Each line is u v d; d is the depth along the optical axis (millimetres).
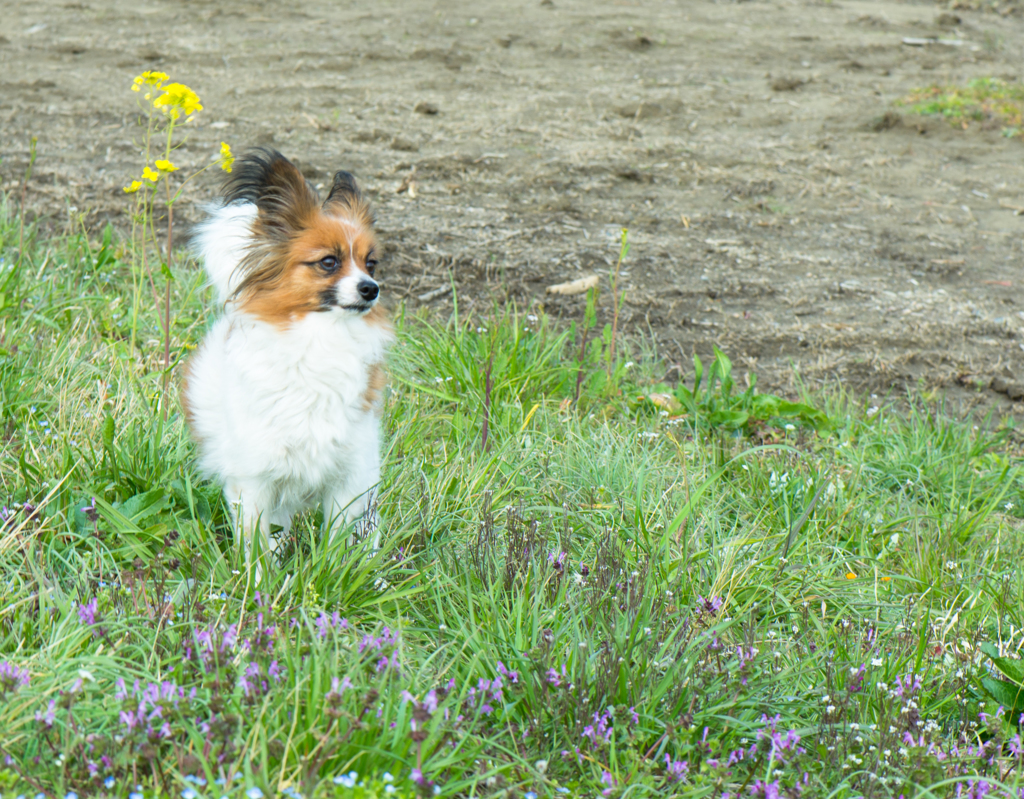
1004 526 6492
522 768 3715
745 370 8445
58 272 8047
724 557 5414
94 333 7238
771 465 6703
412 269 9406
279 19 18312
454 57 16422
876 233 11180
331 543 4828
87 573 4559
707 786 3676
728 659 4555
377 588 4762
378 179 11438
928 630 5105
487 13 19406
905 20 20750
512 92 14961
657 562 5180
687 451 6852
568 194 11578
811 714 4371
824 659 4754
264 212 4895
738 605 5164
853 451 7078
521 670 4082
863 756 4027
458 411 6660
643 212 11305
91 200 10070
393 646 4195
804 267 10328
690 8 20828
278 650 4043
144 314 7586
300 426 4859
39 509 4773
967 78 16688
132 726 3410
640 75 16188
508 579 4875
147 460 5391
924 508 6617
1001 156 13617
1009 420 7914
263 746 3266
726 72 16562
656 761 3814
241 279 4945
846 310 9508
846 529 6219
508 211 10969
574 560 5301
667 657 4363
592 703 4004
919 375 8555
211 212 5309
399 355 7410
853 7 21812
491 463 6070
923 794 3672
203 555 4684
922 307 9656
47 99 13211
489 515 5203
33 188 10211
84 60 15227
